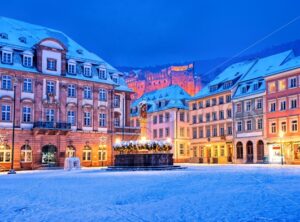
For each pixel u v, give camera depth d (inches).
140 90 5605.3
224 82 3196.4
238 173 1245.1
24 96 2209.6
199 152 3408.0
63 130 2290.8
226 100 3115.2
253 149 2815.0
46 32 2581.2
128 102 2780.5
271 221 362.3
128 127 2669.8
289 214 398.6
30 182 1000.2
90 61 2546.8
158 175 1181.7
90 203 530.9
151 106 3878.0
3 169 2086.6
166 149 1683.1
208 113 3312.0
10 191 740.0
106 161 2524.6
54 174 1439.5
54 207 497.4
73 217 414.6
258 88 2819.9
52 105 2310.5
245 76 3031.5
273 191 628.1
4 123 2138.3
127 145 1679.4
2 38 2249.0
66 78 2373.3
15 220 402.6
